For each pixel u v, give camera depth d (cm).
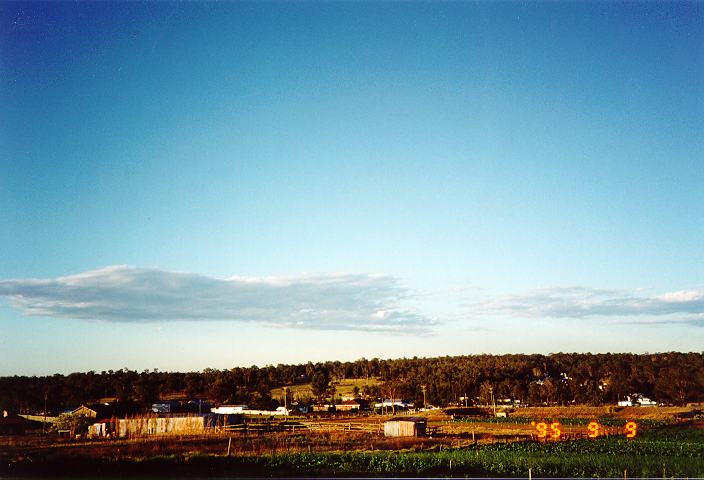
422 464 3984
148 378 17988
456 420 10331
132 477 3491
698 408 12488
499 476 3709
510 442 5800
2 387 13188
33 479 3434
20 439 6312
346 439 5909
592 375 19375
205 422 7325
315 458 4125
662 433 6994
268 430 7075
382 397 16975
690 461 4341
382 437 6266
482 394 16350
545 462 4175
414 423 6581
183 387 18612
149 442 5372
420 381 18300
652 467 4081
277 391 19725
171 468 3762
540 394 16012
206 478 3450
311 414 12569
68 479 3422
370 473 3684
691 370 15625
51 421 8475
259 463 3925
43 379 16212
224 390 16500
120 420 7225
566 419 9906
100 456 4256
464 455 4419
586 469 3997
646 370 17638
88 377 17362
